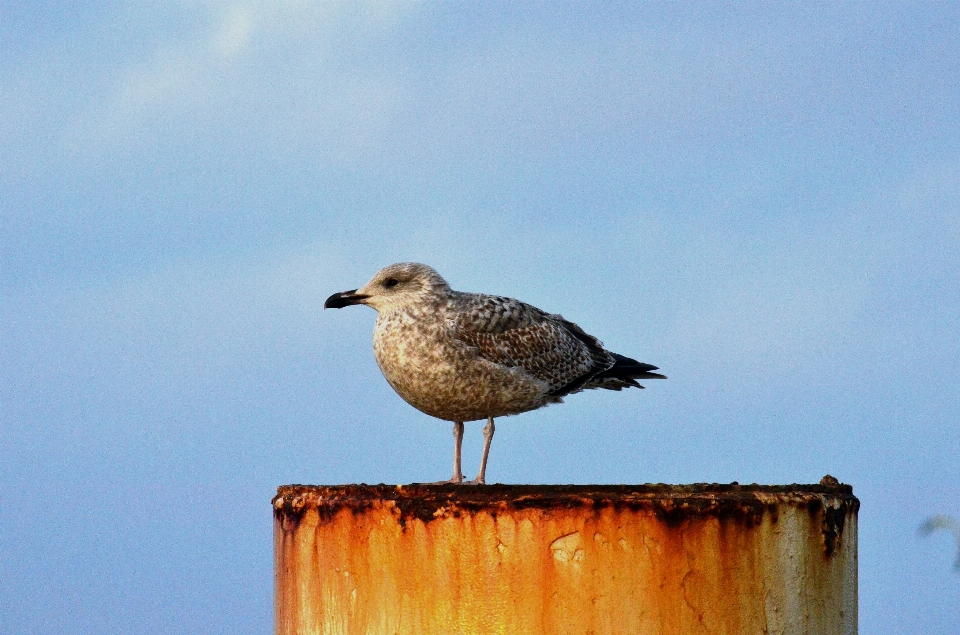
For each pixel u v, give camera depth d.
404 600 10.56
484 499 10.45
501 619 10.30
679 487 10.92
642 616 10.30
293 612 11.52
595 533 10.30
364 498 10.87
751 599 10.59
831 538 11.25
